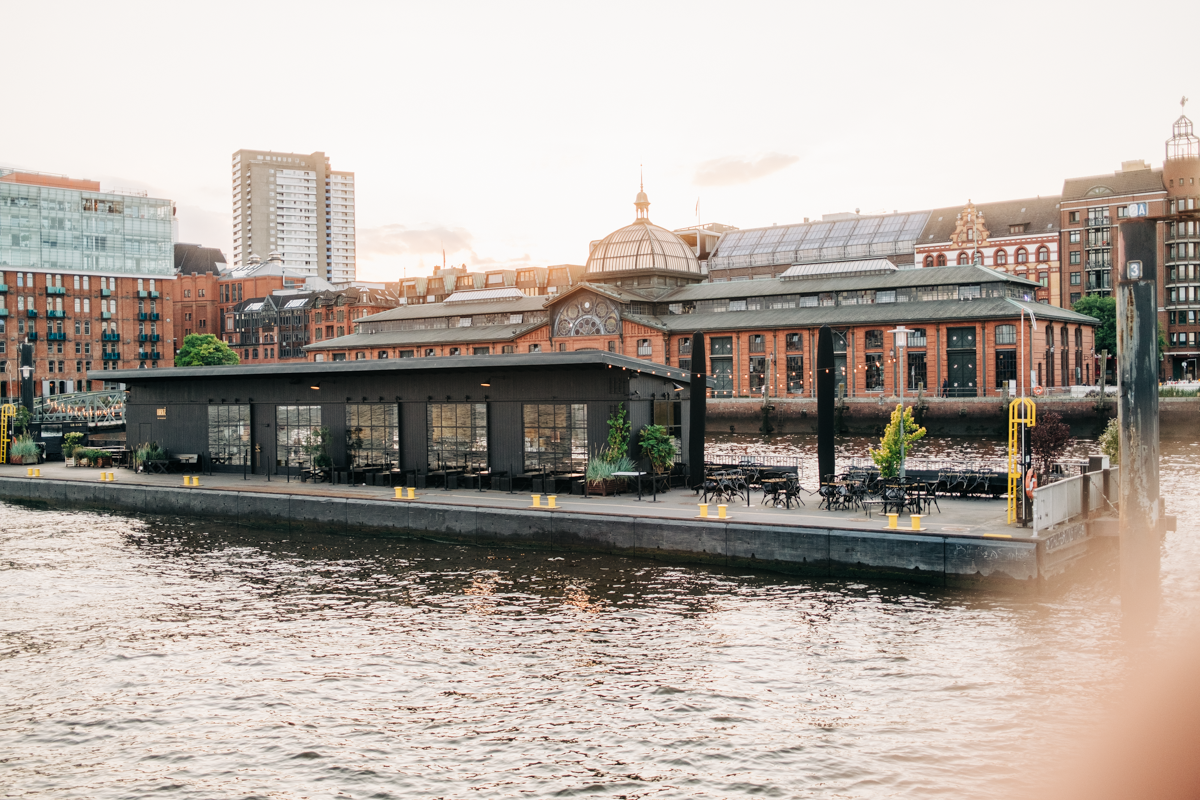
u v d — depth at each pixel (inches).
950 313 3764.8
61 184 6166.3
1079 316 4131.4
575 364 1557.6
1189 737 684.1
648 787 659.4
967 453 2669.8
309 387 1942.7
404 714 796.0
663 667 882.8
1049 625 951.6
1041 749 691.4
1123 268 941.2
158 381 2186.3
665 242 4950.8
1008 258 5383.9
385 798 653.9
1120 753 679.7
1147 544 927.7
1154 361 935.0
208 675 902.4
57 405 3501.5
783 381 4094.5
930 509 1310.3
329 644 984.3
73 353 5994.1
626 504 1423.5
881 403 3528.5
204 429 2111.2
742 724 754.8
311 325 6953.7
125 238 6230.3
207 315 7613.2
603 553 1323.8
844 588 1106.7
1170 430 2987.2
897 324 3841.0
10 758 730.8
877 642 921.5
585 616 1047.0
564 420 1627.7
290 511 1647.4
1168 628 931.3
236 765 709.9
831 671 855.1
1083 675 821.9
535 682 857.5
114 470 2215.8
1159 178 5083.7
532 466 1665.8
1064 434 1684.3
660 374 1647.4
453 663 914.1
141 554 1461.6
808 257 5915.4
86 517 1831.9
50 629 1060.5
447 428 1765.5
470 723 773.9
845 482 1363.2
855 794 639.1
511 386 1684.3
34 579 1300.4
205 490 1768.0
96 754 735.1
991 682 815.7
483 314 5196.9
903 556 1110.4
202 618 1093.8
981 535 1079.6
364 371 1818.4
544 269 7091.5
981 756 685.3
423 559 1357.0
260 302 7322.8
